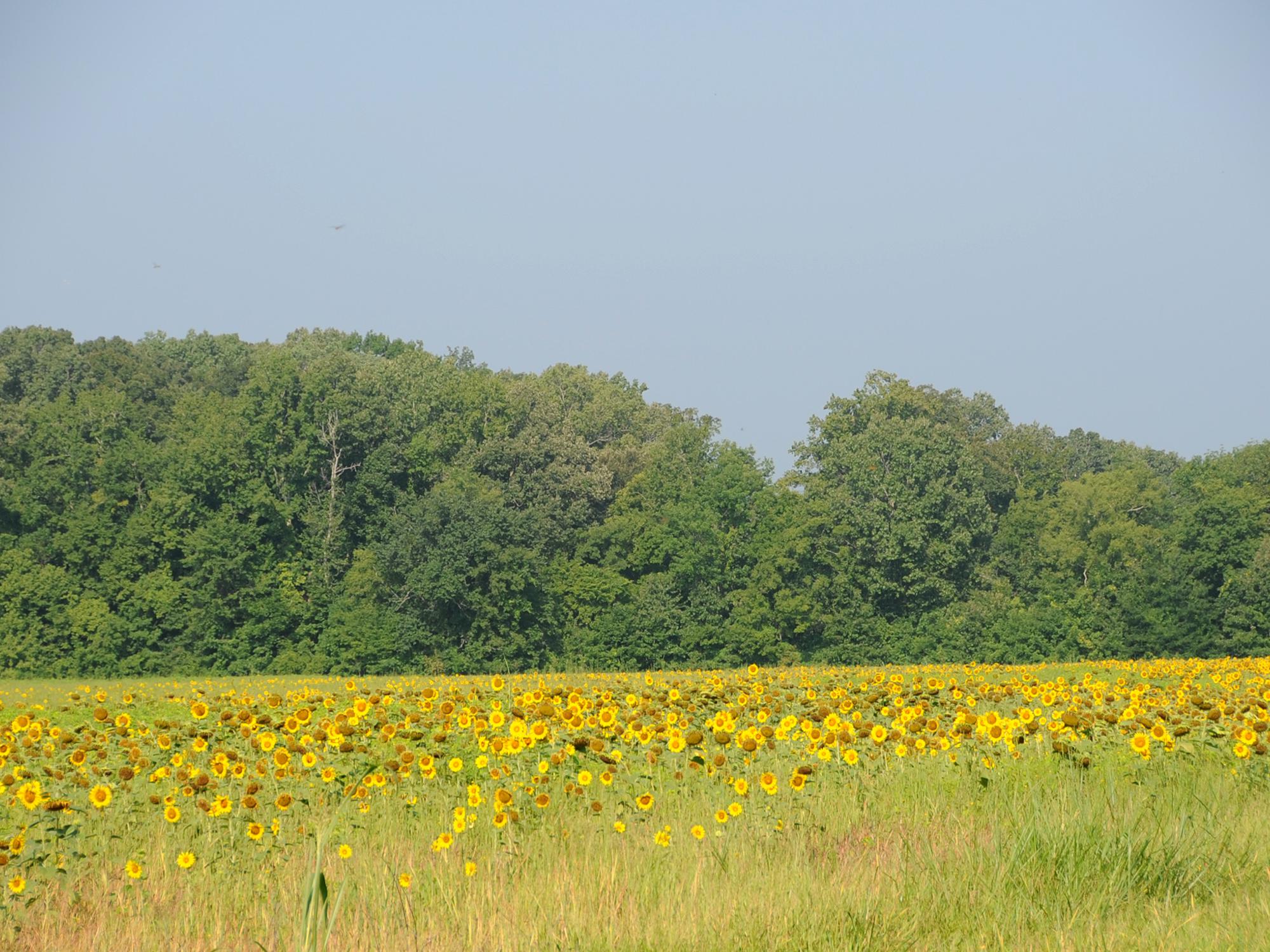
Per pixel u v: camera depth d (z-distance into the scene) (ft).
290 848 46.88
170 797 51.72
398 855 45.32
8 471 341.41
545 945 35.01
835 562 355.56
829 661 339.57
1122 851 41.22
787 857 43.78
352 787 54.13
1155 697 81.10
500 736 62.44
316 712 82.48
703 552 340.18
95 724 91.50
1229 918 35.73
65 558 325.21
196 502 331.98
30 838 46.93
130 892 41.50
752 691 89.51
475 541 309.01
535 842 46.32
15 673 305.12
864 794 53.36
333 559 337.31
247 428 337.72
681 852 44.50
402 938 36.01
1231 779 55.42
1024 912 37.04
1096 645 337.31
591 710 69.67
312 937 33.91
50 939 37.68
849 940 34.65
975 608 350.84
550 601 324.39
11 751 59.36
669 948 34.47
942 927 36.27
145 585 318.45
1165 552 348.59
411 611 313.32
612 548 354.54
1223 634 333.83
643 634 328.08
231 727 69.87
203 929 38.06
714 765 56.49
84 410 351.67
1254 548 336.70
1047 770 56.18
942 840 45.52
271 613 315.99
